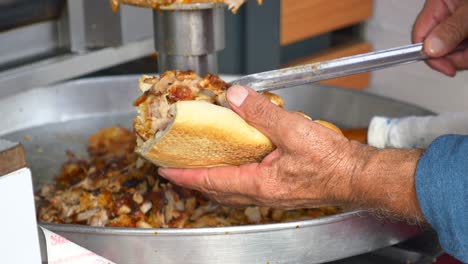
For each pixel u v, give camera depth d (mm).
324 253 861
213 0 945
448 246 808
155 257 833
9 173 669
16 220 677
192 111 782
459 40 1006
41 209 1000
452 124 1053
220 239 826
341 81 1884
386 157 827
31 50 1244
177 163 848
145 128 854
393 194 816
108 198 985
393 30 1948
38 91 1262
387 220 881
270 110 813
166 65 996
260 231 829
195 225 964
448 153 798
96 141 1196
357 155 830
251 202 879
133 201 978
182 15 956
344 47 1979
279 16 1670
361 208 854
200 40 967
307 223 839
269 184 842
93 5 1255
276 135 820
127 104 1318
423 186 794
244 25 1612
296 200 859
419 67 1888
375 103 1248
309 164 827
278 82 868
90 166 1110
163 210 969
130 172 1034
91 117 1300
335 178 831
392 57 929
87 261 779
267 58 1682
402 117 1184
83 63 1240
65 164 1134
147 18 1298
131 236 824
